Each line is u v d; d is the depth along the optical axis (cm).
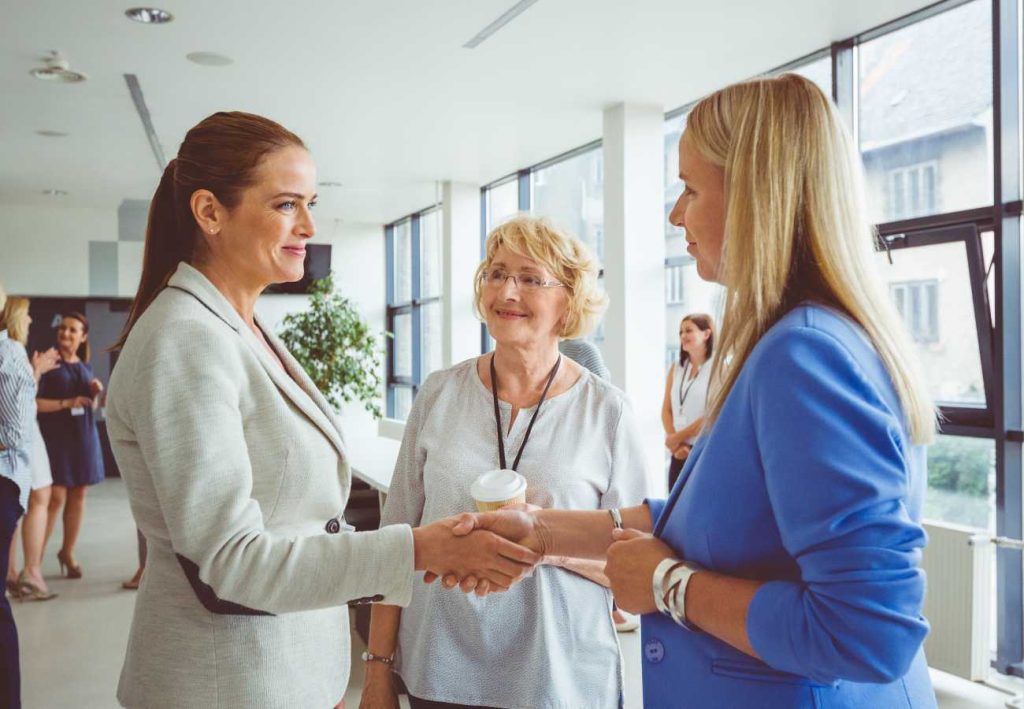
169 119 608
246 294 123
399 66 493
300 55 475
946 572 326
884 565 70
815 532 72
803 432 74
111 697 329
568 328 162
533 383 160
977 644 317
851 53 449
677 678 89
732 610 80
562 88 536
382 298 1109
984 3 369
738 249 85
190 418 101
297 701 114
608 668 146
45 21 423
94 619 427
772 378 77
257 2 400
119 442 110
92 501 794
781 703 80
